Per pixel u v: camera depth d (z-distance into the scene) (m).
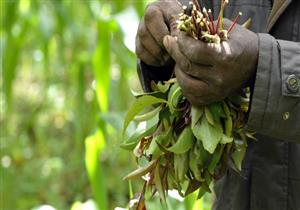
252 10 1.62
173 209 2.67
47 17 3.81
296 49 1.37
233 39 1.34
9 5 3.74
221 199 1.74
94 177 2.71
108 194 4.26
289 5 1.54
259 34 1.38
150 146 1.49
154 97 1.48
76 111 3.92
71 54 4.30
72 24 3.82
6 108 3.94
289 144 1.60
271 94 1.35
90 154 2.71
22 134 5.04
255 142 1.63
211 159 1.46
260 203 1.64
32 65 5.68
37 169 4.61
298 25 1.54
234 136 1.47
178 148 1.44
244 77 1.36
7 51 3.79
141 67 1.62
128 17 2.86
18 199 4.06
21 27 3.85
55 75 4.77
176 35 1.42
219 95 1.36
